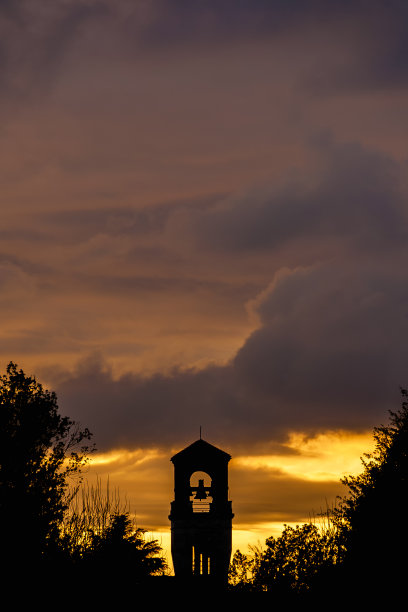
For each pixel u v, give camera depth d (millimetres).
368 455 51688
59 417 48562
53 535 46844
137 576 58031
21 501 45781
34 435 47656
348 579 48469
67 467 48438
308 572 56875
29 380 49000
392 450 50062
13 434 47500
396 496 48062
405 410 51625
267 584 59344
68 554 47656
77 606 48062
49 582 45969
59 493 47250
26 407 47875
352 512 49656
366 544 47844
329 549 54688
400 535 47188
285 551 60125
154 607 59938
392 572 46812
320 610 51031
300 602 55906
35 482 46938
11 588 44594
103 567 50906
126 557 55094
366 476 50812
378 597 47062
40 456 47844
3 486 46156
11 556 44812
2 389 48562
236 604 59625
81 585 48281
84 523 50625
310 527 60156
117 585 52656
